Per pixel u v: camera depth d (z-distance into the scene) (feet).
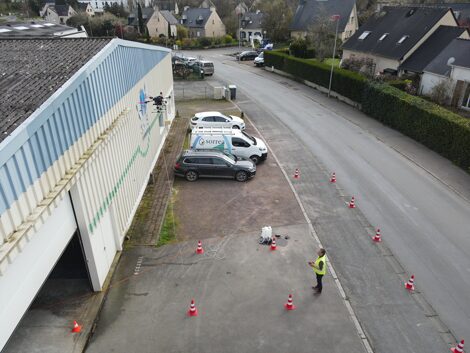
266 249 45.16
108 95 40.16
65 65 37.04
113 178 41.70
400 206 54.34
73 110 31.27
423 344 33.37
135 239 46.83
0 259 20.99
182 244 45.98
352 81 102.68
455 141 66.33
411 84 101.30
